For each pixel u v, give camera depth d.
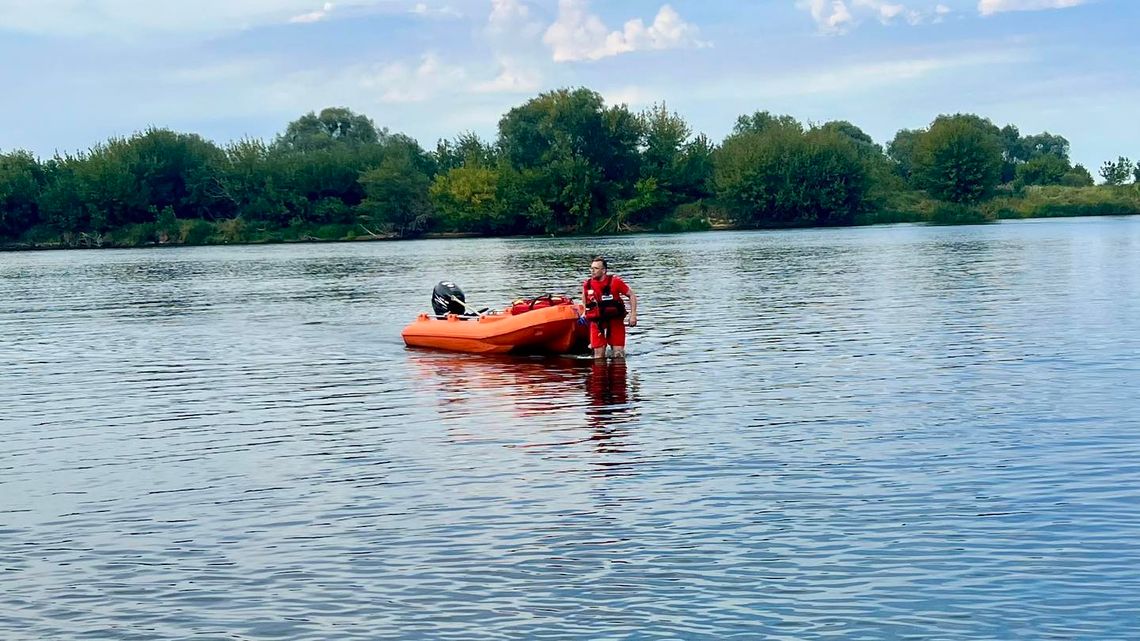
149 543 10.78
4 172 119.12
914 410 15.66
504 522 11.02
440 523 11.05
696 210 120.38
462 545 10.40
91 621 8.98
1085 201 131.88
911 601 8.85
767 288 37.94
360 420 16.39
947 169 119.81
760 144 117.81
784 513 11.03
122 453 14.71
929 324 25.66
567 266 56.38
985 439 13.75
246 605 9.19
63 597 9.48
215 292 45.09
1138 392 16.36
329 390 19.22
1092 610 8.58
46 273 66.62
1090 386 16.98
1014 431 14.12
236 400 18.50
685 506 11.36
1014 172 161.38
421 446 14.45
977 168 119.75
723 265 52.72
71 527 11.38
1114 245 61.38
